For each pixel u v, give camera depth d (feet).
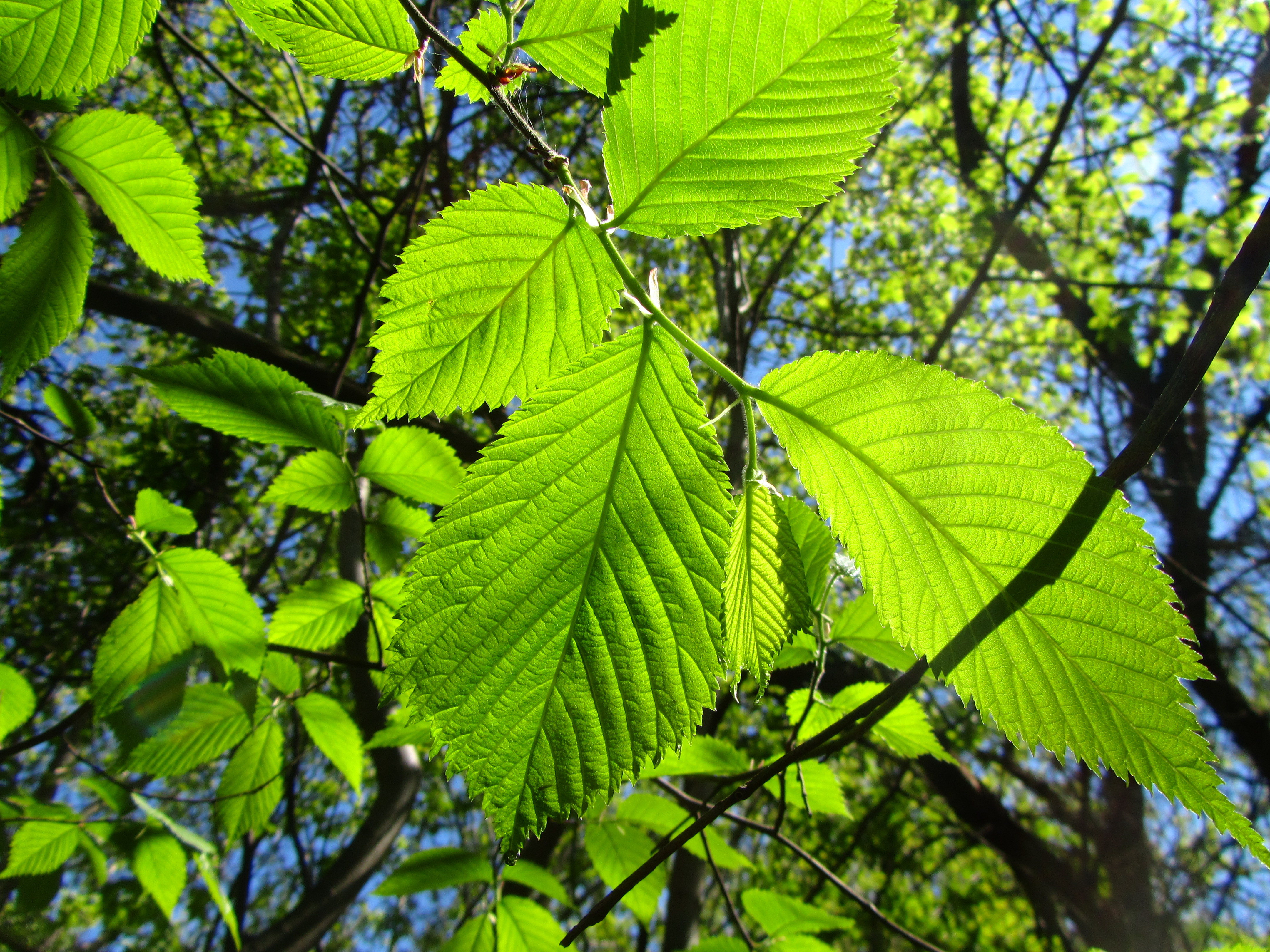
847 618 1.23
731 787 1.29
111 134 0.83
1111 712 0.60
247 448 6.37
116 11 0.72
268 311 6.24
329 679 1.41
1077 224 6.88
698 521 0.63
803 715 1.18
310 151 2.97
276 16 0.68
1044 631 0.61
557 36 0.69
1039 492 0.60
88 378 5.71
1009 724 0.62
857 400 0.62
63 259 0.84
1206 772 0.59
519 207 0.65
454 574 0.61
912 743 1.22
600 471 0.63
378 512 1.39
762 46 0.62
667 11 0.62
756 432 0.65
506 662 0.60
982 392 0.60
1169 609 0.59
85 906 4.82
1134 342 6.73
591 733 0.60
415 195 2.93
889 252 8.35
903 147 7.78
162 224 0.87
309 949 3.43
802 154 0.63
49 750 3.62
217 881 1.48
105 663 1.21
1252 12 6.30
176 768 1.30
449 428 3.52
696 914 3.08
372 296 5.98
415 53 0.71
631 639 0.61
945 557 0.62
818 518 1.05
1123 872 6.79
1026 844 6.26
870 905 1.13
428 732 1.24
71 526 4.18
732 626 0.67
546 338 0.67
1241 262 0.68
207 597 1.26
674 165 0.64
